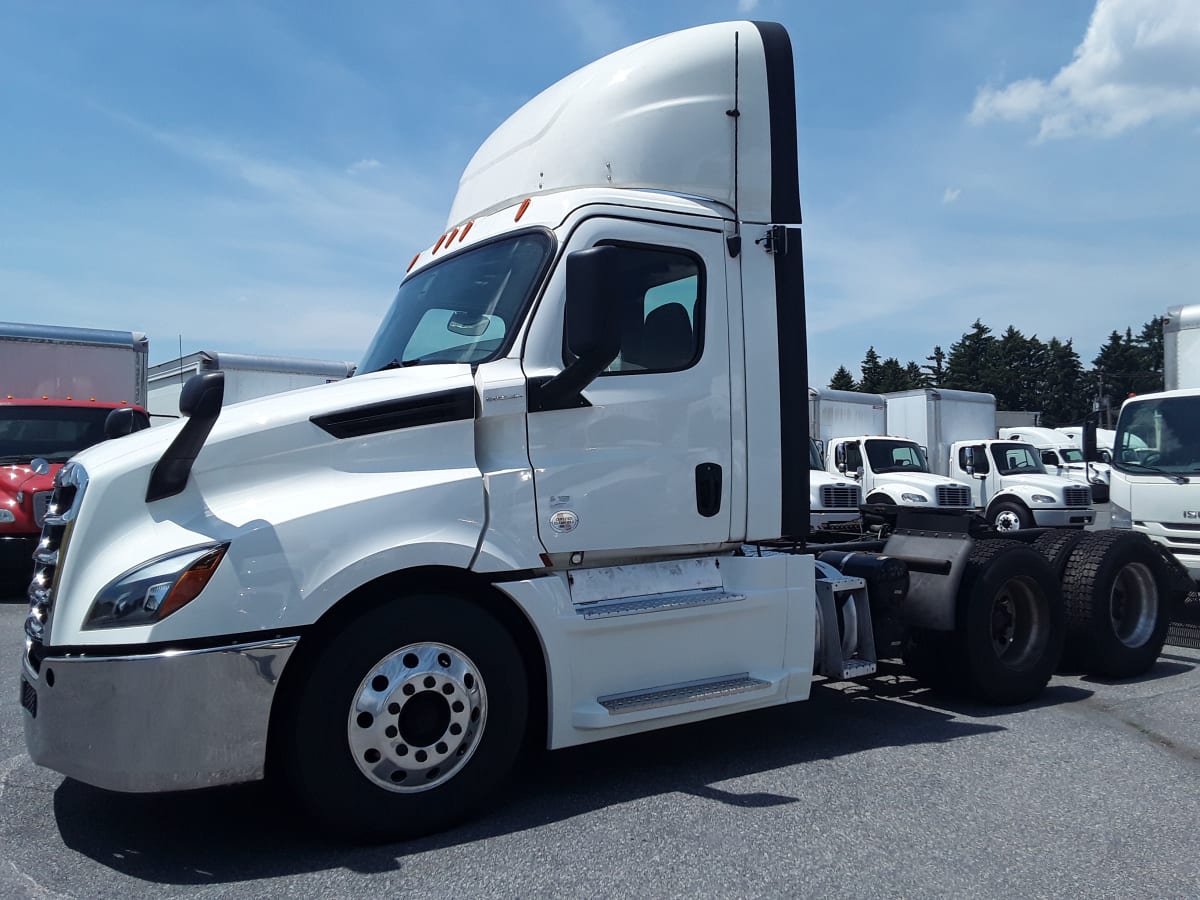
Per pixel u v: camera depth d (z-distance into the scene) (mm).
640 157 4543
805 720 5445
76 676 3254
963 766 4570
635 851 3535
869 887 3256
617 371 4184
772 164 4684
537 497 3912
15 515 9680
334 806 3457
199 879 3312
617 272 3680
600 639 4062
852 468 18141
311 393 3891
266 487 3555
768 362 4609
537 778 4402
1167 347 10812
